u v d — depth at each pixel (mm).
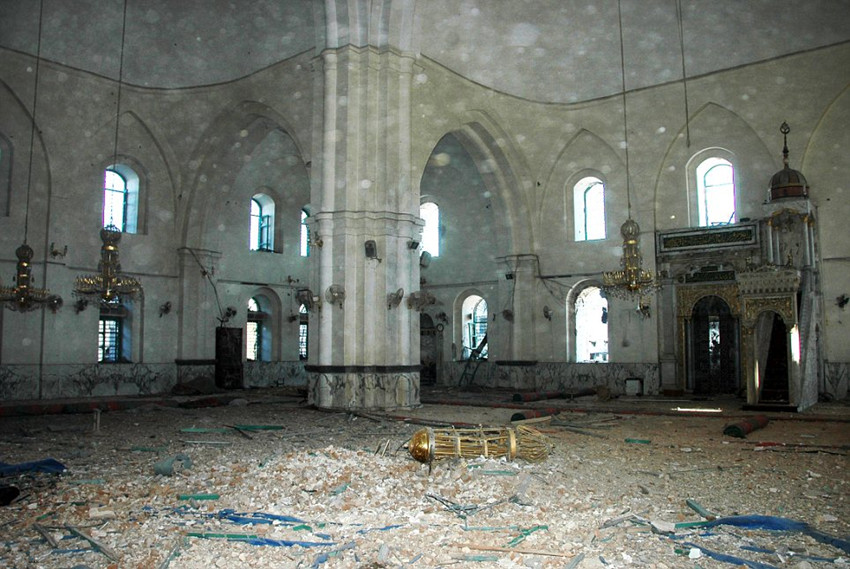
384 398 16500
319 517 6293
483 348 25766
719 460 9523
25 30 19172
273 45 20328
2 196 19594
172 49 21625
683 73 21375
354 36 17219
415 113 18625
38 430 13180
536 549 5336
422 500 6898
